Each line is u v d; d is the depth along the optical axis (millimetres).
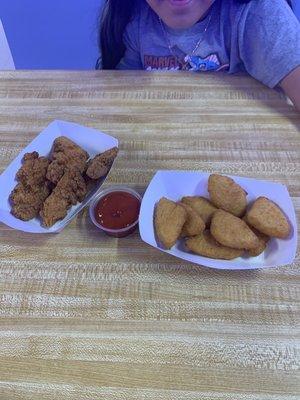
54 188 381
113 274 346
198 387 284
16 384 292
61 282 344
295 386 282
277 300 325
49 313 327
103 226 365
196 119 458
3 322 324
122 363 297
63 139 410
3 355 305
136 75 512
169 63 588
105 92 494
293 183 396
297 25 501
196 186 381
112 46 595
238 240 327
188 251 347
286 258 327
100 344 308
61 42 831
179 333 311
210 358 297
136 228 371
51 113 475
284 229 334
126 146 438
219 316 318
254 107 465
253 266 333
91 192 393
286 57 474
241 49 523
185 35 556
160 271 345
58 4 770
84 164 396
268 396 279
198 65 572
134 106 476
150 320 319
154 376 290
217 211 351
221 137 440
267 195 367
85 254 360
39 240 372
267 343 303
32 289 342
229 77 501
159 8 512
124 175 413
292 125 445
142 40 582
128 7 564
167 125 454
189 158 423
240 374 289
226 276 340
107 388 286
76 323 320
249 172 407
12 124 466
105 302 331
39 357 303
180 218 343
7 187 386
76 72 522
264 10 502
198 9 505
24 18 799
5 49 852
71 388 288
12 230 380
